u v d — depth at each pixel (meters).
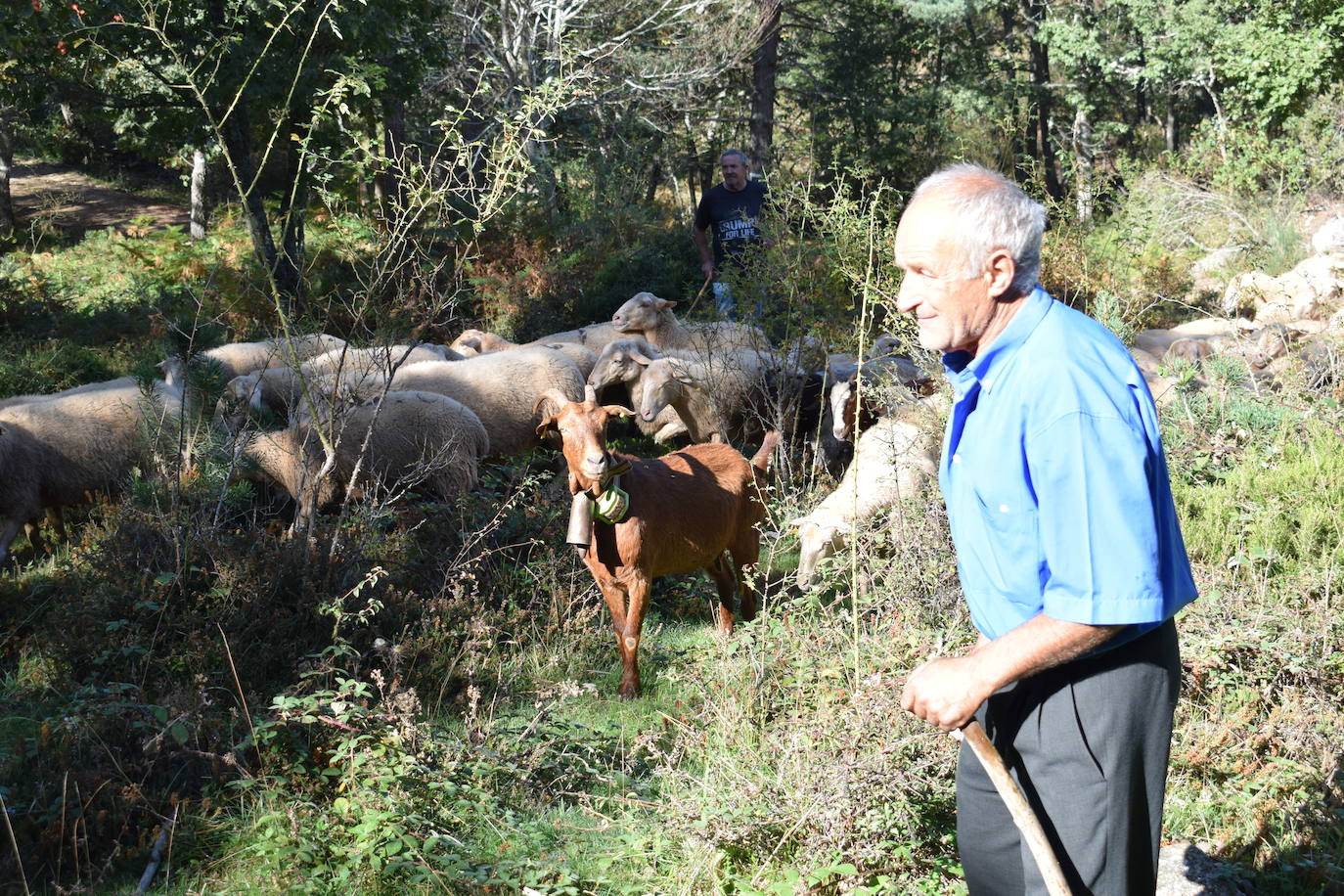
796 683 4.38
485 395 9.17
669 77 25.44
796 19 34.59
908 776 3.66
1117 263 12.15
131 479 6.89
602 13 25.59
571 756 4.58
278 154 21.41
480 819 4.12
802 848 3.62
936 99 33.88
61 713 4.58
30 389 12.02
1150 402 2.21
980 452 2.25
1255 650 4.61
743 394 8.71
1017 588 2.29
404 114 20.77
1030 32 37.06
